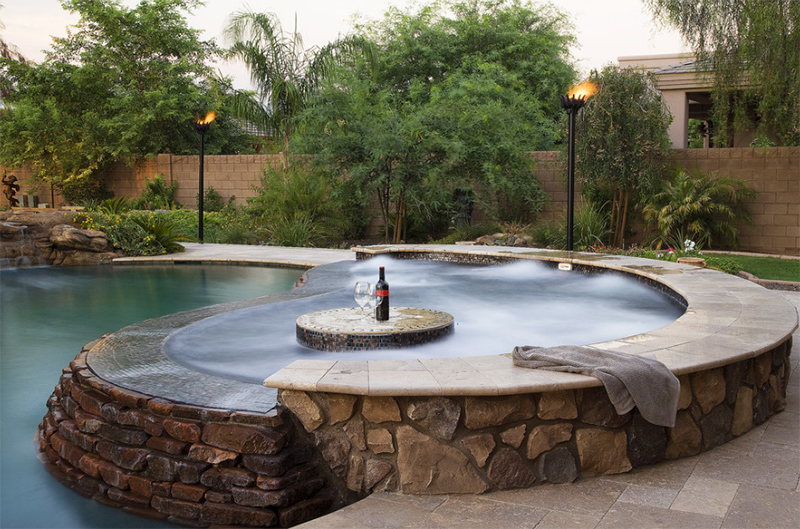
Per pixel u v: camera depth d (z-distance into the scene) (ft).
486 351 14.46
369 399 9.28
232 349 14.66
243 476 9.16
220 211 54.44
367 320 15.71
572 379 9.33
